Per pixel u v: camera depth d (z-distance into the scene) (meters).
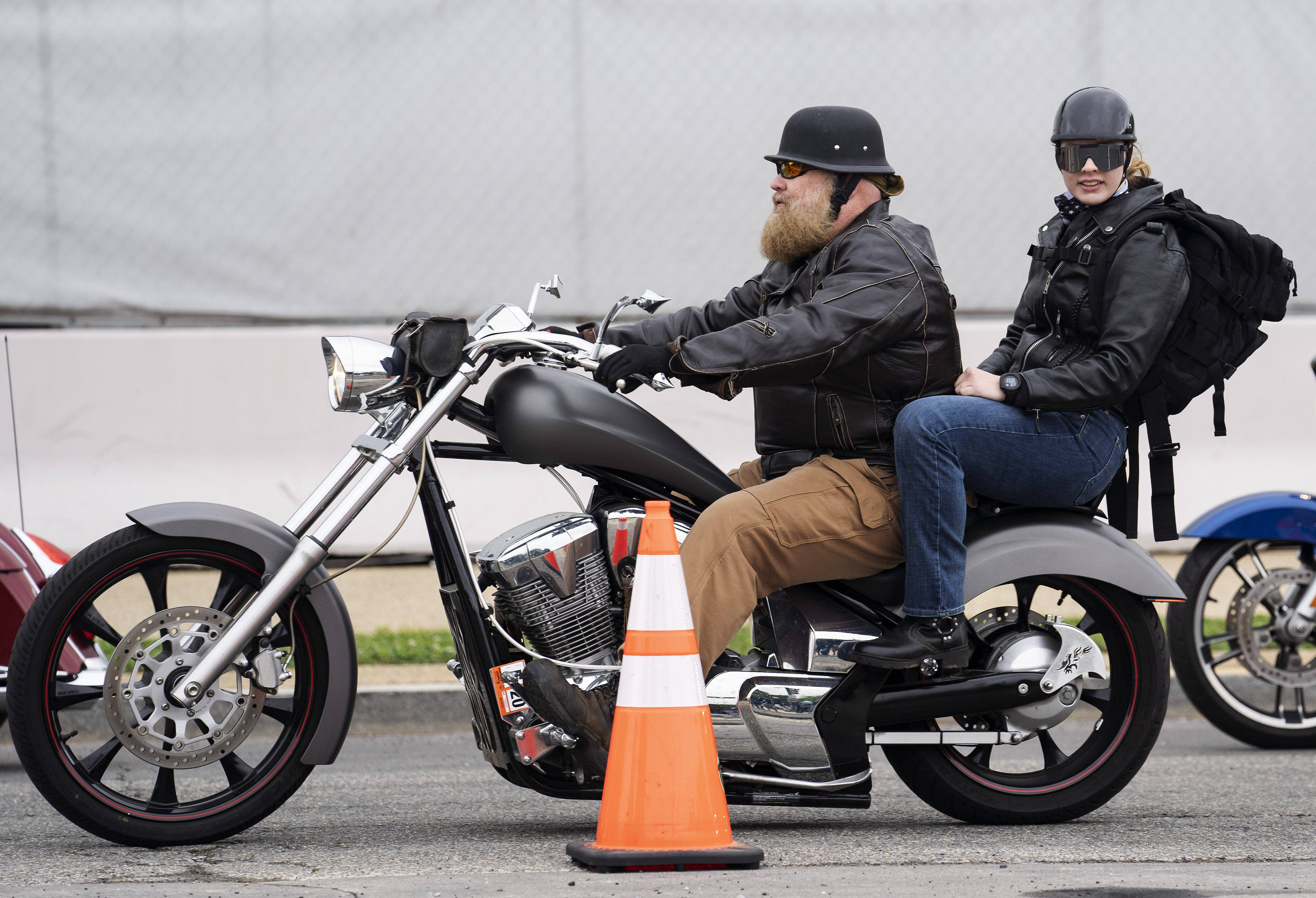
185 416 21.44
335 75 22.42
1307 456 22.69
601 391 10.38
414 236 22.53
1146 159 23.03
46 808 12.27
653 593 9.38
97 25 22.20
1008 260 22.88
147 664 9.95
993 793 11.19
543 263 22.62
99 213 22.30
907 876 9.21
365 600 20.28
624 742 9.39
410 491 21.52
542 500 21.34
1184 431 22.55
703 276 22.80
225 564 10.03
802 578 10.54
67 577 9.75
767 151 22.78
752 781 10.50
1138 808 12.15
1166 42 22.95
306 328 22.42
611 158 22.66
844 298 10.31
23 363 21.16
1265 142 23.12
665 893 8.63
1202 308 10.72
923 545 10.33
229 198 22.38
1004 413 10.47
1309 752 15.50
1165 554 22.45
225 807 10.21
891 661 10.29
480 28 22.48
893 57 22.73
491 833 10.98
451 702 16.98
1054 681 10.84
